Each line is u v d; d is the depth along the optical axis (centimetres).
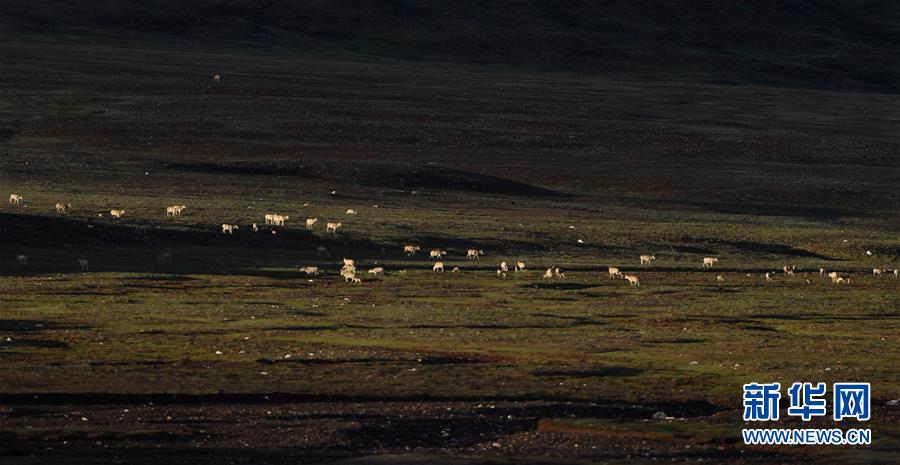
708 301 6800
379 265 8338
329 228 9438
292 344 4841
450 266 8369
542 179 14075
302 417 3475
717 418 3491
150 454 2925
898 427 3328
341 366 4350
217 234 9000
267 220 9475
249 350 4656
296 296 6600
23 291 6338
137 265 7812
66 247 8194
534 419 3519
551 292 7094
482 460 2902
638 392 3956
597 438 3212
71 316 5503
